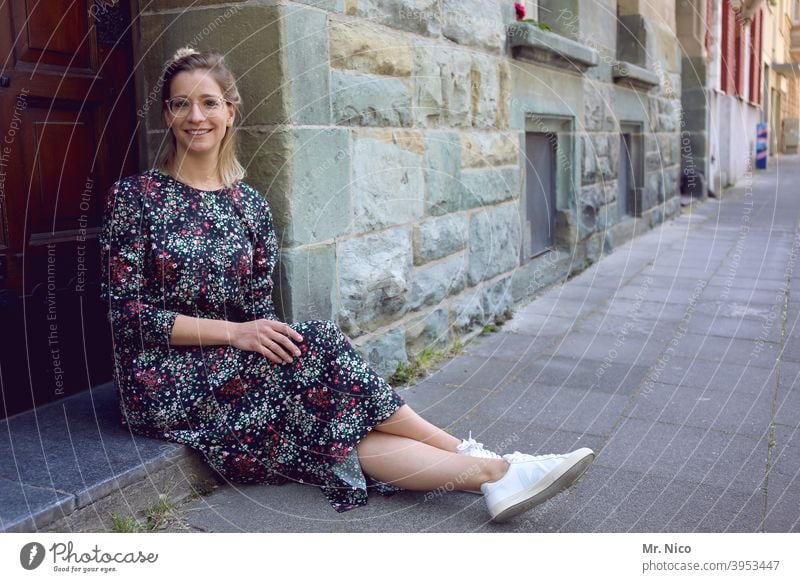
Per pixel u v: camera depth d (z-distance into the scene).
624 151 6.73
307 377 2.12
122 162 2.63
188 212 2.14
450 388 3.13
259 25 2.45
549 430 2.70
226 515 2.07
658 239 6.74
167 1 2.55
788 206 8.70
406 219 3.22
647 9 6.89
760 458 2.44
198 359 2.11
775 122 15.67
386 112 3.02
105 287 2.11
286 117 2.47
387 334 3.13
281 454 2.17
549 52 4.48
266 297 2.32
